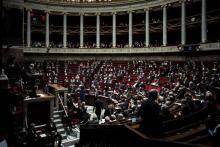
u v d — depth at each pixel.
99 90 29.20
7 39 28.80
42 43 47.31
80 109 21.17
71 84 32.19
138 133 5.62
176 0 38.16
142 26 45.22
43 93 20.84
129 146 6.11
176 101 14.04
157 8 41.78
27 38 44.06
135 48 43.69
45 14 47.53
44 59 46.00
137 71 34.38
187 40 40.78
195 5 39.31
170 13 44.06
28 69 27.80
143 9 43.75
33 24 46.00
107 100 24.75
